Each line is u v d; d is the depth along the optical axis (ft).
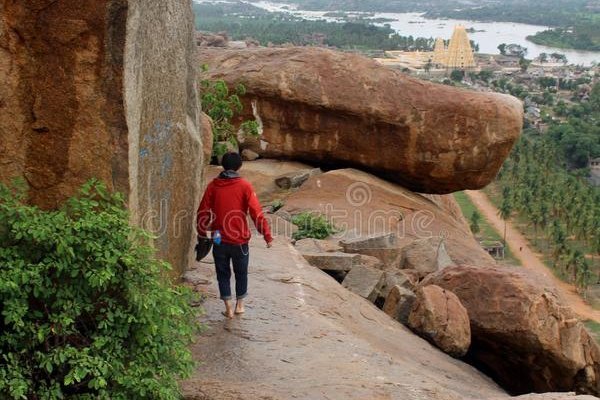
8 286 15.46
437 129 50.24
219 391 18.94
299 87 51.78
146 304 16.51
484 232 209.67
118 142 18.21
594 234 184.03
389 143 51.47
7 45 17.54
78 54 17.66
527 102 432.25
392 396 19.56
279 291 26.68
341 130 52.34
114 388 16.48
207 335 22.65
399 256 37.32
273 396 18.72
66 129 18.08
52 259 16.29
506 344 30.09
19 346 16.07
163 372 16.94
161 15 21.39
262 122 53.78
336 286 29.40
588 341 30.22
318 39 571.28
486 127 49.88
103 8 17.37
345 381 20.24
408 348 26.50
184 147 24.31
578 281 165.07
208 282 26.35
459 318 28.89
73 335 16.81
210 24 626.23
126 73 17.95
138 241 18.49
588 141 296.30
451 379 25.00
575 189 223.10
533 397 20.83
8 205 16.93
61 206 18.28
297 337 23.07
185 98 24.27
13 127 17.94
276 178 51.75
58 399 15.93
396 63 544.62
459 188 52.85
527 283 30.07
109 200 18.20
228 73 53.67
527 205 210.59
